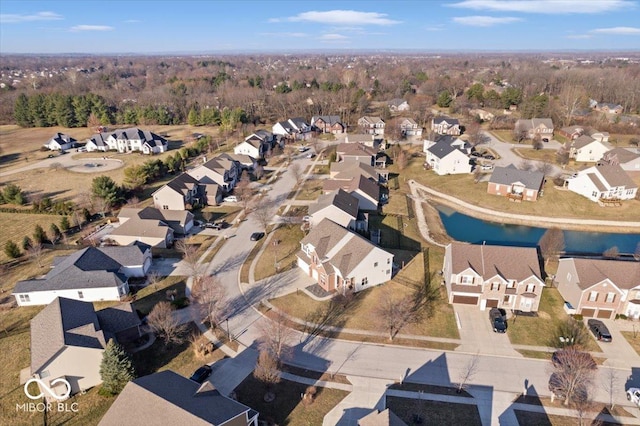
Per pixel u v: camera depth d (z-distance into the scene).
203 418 27.30
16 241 64.88
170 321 41.97
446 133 130.00
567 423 33.06
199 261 58.59
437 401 35.12
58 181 93.62
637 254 59.44
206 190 80.88
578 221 72.56
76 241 64.25
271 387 36.38
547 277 53.81
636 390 34.88
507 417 33.62
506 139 124.00
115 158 112.88
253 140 112.25
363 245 51.72
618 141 118.75
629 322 44.78
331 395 35.69
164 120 156.12
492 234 69.56
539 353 40.88
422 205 80.19
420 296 50.16
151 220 64.50
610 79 180.25
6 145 127.62
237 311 47.41
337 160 102.69
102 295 49.34
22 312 47.56
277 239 64.75
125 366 35.91
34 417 33.81
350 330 44.19
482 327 44.66
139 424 27.80
